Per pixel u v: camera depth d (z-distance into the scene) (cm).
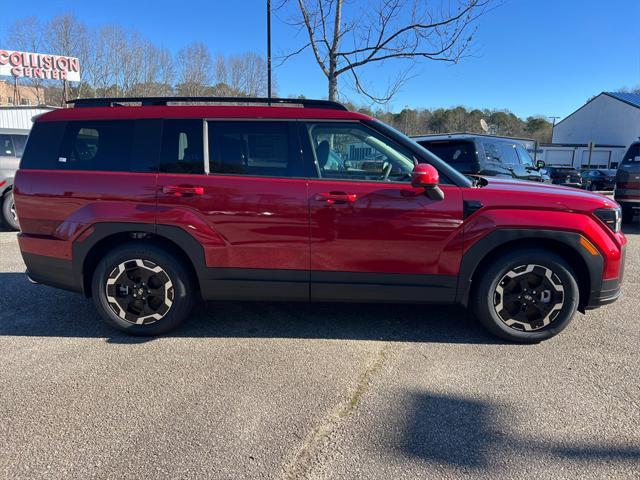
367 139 368
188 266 381
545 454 242
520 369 333
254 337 388
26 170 382
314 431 261
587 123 5716
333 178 362
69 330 401
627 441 251
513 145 978
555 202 354
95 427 263
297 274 368
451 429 263
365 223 355
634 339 385
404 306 462
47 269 385
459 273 360
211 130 370
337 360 347
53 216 376
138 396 295
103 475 225
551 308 366
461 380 317
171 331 396
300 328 407
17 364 338
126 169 371
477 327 410
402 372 329
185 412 278
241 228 362
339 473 228
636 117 5162
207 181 362
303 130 368
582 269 368
